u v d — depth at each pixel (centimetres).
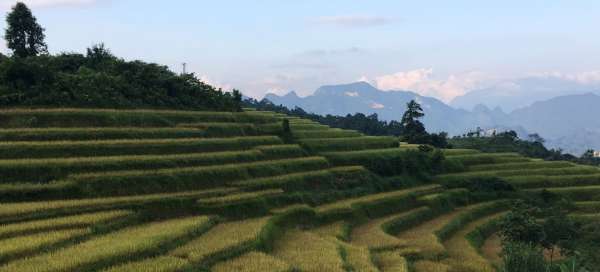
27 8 6256
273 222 3850
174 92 6178
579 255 3791
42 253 2462
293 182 4859
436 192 6116
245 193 4238
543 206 6047
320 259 2986
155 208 3591
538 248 3994
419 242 4128
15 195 3309
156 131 4869
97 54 6681
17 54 5962
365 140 7038
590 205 6225
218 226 3550
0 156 3734
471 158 7756
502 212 6091
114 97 5397
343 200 5116
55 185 3466
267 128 6212
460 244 4412
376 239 3984
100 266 2358
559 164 8012
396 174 6306
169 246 2834
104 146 4200
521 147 12644
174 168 4222
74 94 5088
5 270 2158
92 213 3250
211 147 4950
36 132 4181
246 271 2591
